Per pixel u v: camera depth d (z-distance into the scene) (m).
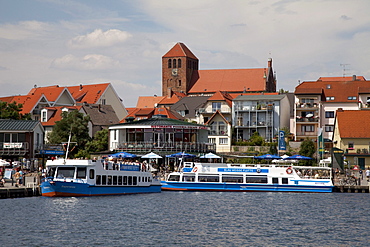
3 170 85.25
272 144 131.75
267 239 49.09
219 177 85.62
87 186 71.69
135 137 110.94
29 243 45.84
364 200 75.25
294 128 144.50
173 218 58.50
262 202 72.12
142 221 56.31
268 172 85.38
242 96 154.75
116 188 75.94
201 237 49.44
